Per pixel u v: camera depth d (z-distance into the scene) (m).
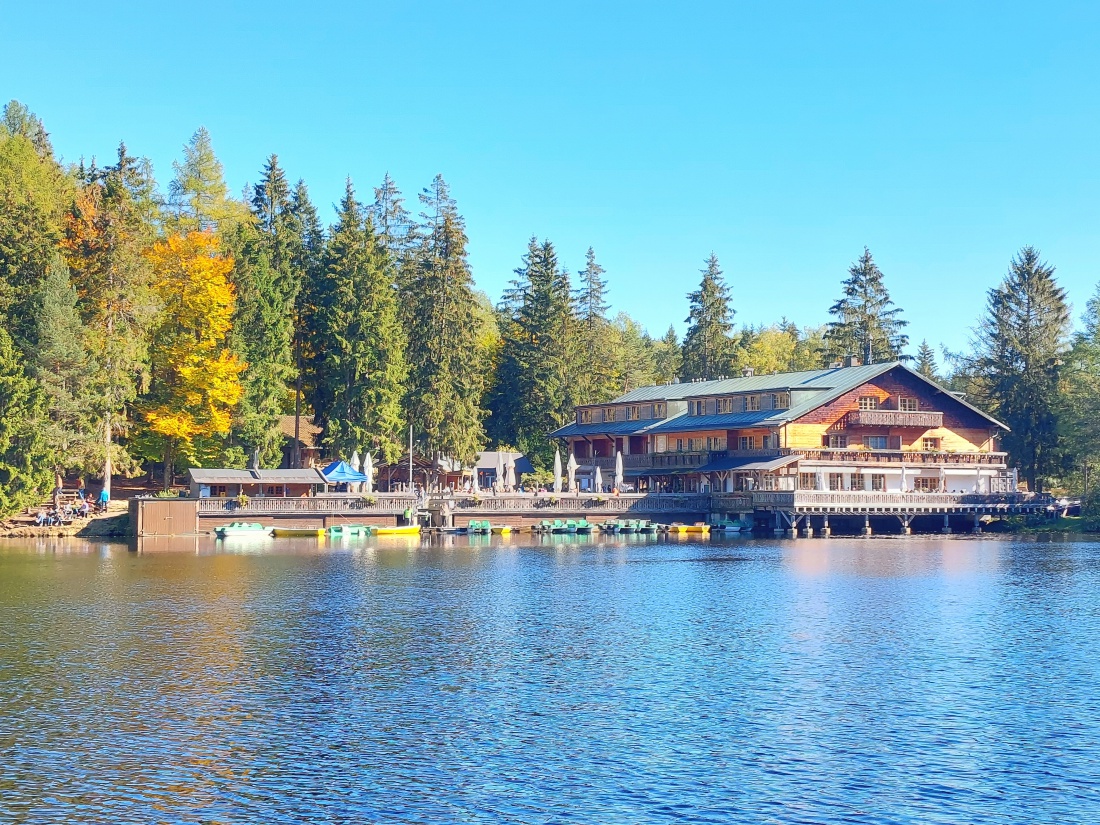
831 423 99.06
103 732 24.91
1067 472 109.81
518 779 21.78
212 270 91.94
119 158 102.69
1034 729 25.17
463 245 110.31
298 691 28.72
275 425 98.69
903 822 19.67
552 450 119.38
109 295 85.12
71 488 94.00
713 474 101.19
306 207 122.38
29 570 57.19
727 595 47.75
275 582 52.25
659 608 43.62
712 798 20.75
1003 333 113.25
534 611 42.78
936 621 40.25
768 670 31.34
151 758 23.05
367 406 101.44
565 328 122.25
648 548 74.56
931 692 28.64
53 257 83.69
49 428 78.44
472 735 24.72
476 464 111.44
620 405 115.12
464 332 109.94
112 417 86.06
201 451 92.75
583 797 20.80
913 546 76.44
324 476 88.00
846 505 88.19
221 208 113.50
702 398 108.12
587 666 31.89
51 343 78.75
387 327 103.25
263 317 97.50
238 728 25.23
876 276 139.62
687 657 33.28
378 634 37.28
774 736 24.64
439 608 43.53
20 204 85.88
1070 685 29.41
